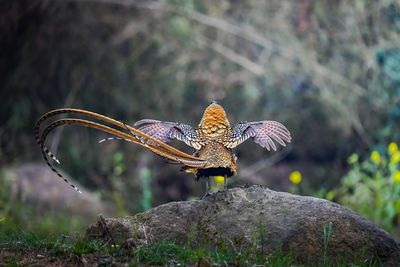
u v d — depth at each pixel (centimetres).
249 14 2425
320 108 2336
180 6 2377
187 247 743
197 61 2428
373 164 1883
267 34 2394
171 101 2406
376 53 2220
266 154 2317
